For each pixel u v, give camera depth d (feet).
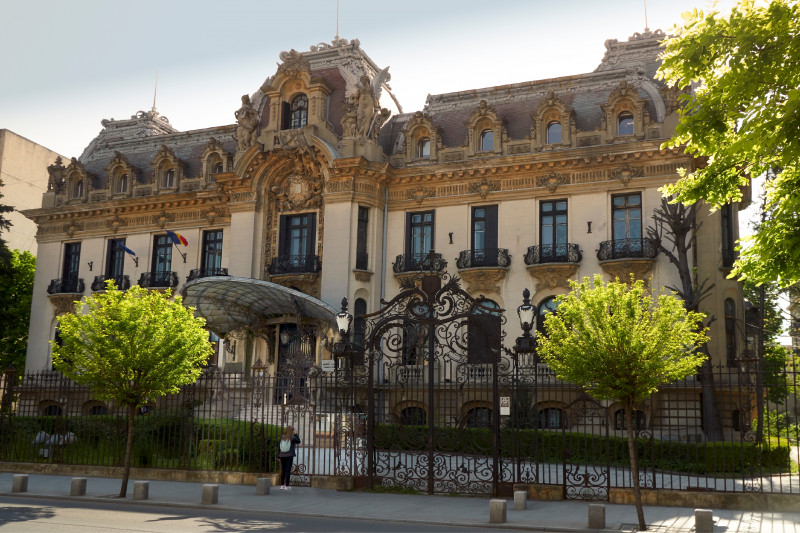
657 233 103.24
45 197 150.82
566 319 49.39
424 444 61.72
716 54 35.70
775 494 49.98
